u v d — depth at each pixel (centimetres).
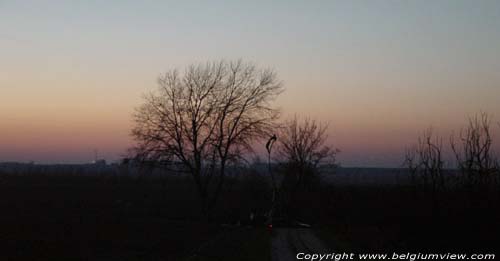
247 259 2942
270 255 3145
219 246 3612
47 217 4825
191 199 8262
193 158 7031
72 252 2902
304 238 4378
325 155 9325
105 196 8044
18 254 2705
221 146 7075
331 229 5391
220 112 7088
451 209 2631
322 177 9275
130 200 7812
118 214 6016
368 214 4588
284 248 3550
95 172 11612
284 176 8462
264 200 8250
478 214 2467
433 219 2736
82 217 5106
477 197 2506
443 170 2903
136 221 5322
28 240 3197
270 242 3984
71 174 10906
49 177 10338
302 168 8619
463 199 2594
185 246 3556
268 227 5781
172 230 4712
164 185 9625
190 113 7019
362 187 5428
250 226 6156
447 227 2620
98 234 3838
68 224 4319
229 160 7106
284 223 6391
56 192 8069
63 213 5406
